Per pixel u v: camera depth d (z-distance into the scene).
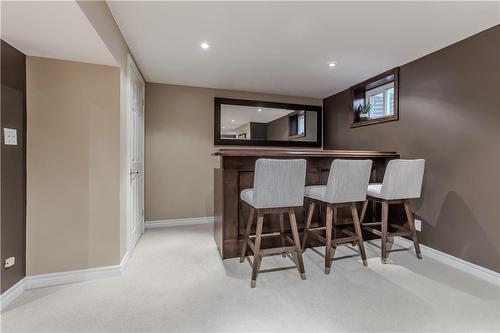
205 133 3.78
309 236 2.64
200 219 3.78
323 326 1.44
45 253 1.88
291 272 2.12
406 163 2.31
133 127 2.71
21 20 1.39
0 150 1.61
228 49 2.47
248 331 1.40
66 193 1.92
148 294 1.77
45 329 1.41
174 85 3.62
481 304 1.66
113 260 2.05
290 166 1.93
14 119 1.72
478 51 2.10
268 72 3.11
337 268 2.20
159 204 3.58
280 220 2.42
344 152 2.61
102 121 2.00
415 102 2.66
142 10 1.81
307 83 3.53
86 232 1.97
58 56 1.85
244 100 3.94
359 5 1.76
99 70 2.00
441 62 2.40
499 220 1.96
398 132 2.87
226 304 1.65
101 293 1.78
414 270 2.16
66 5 1.26
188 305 1.64
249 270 2.16
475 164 2.12
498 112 1.96
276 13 1.86
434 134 2.46
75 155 1.94
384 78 3.06
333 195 2.13
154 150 3.54
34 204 1.85
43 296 1.74
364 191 2.24
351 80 3.39
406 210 2.45
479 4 1.73
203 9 1.81
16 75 1.73
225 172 2.41
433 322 1.48
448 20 1.93
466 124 2.18
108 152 2.02
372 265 2.26
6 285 1.65
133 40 2.26
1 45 1.61
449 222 2.31
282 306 1.63
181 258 2.42
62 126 1.91
